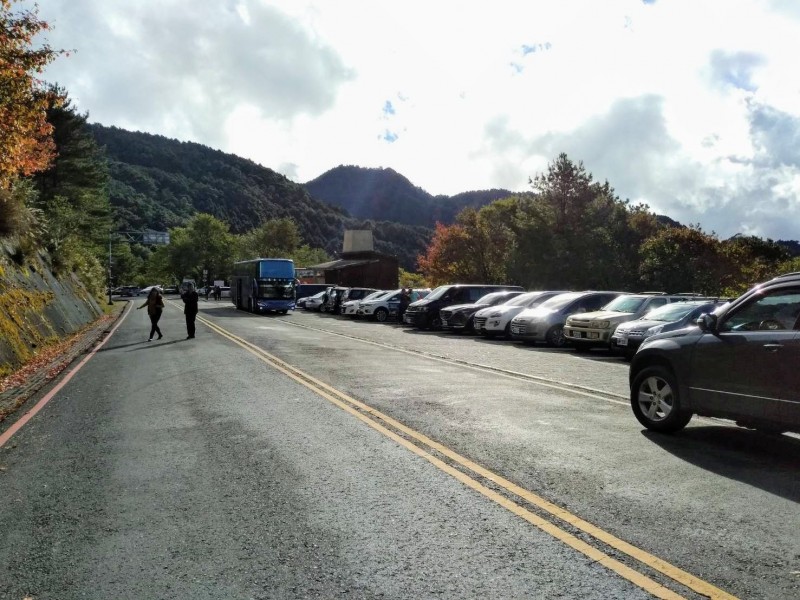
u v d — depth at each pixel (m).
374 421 7.48
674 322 14.02
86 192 50.25
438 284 51.03
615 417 7.80
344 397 9.15
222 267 107.81
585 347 17.09
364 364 13.32
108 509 4.55
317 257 107.44
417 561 3.64
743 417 6.08
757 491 4.91
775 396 5.79
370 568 3.55
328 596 3.23
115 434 6.94
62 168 46.78
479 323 21.17
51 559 3.71
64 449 6.32
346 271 65.56
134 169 157.88
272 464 5.67
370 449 6.18
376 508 4.52
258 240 105.25
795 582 3.37
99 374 12.01
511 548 3.82
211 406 8.49
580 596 3.21
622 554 3.73
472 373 12.11
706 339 6.51
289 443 6.43
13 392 10.17
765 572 3.49
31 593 3.29
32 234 24.19
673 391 6.77
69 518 4.38
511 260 36.25
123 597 3.24
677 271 35.47
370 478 5.24
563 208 35.34
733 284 40.53
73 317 25.58
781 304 5.99
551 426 7.24
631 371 7.41
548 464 5.65
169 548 3.85
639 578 3.41
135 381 10.96
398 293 32.72
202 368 12.50
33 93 10.91
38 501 4.74
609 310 17.23
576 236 34.09
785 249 56.75
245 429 7.08
